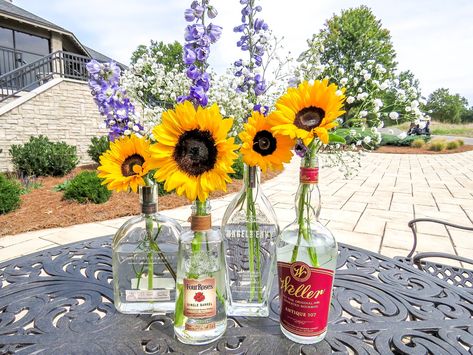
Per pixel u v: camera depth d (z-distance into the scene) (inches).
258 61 39.0
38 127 316.5
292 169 356.8
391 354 33.5
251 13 38.4
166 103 48.3
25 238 137.7
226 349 33.5
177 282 33.9
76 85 344.5
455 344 35.6
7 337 35.4
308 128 27.2
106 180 32.2
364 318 40.1
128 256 38.2
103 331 36.1
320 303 33.0
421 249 128.0
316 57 38.0
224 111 38.0
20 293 45.1
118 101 36.9
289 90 28.7
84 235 141.3
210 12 33.3
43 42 520.4
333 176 314.0
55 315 39.7
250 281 38.8
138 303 38.9
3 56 460.1
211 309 33.5
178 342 34.3
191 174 27.7
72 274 51.1
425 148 666.8
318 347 34.0
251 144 29.7
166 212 180.5
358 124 35.8
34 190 229.3
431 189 255.6
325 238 33.6
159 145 27.8
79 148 351.9
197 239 33.0
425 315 41.3
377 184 276.8
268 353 33.0
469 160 494.0
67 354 32.6
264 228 37.8
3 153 292.2
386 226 157.9
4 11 437.7
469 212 187.2
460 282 64.9
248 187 37.0
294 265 32.8
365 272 53.7
